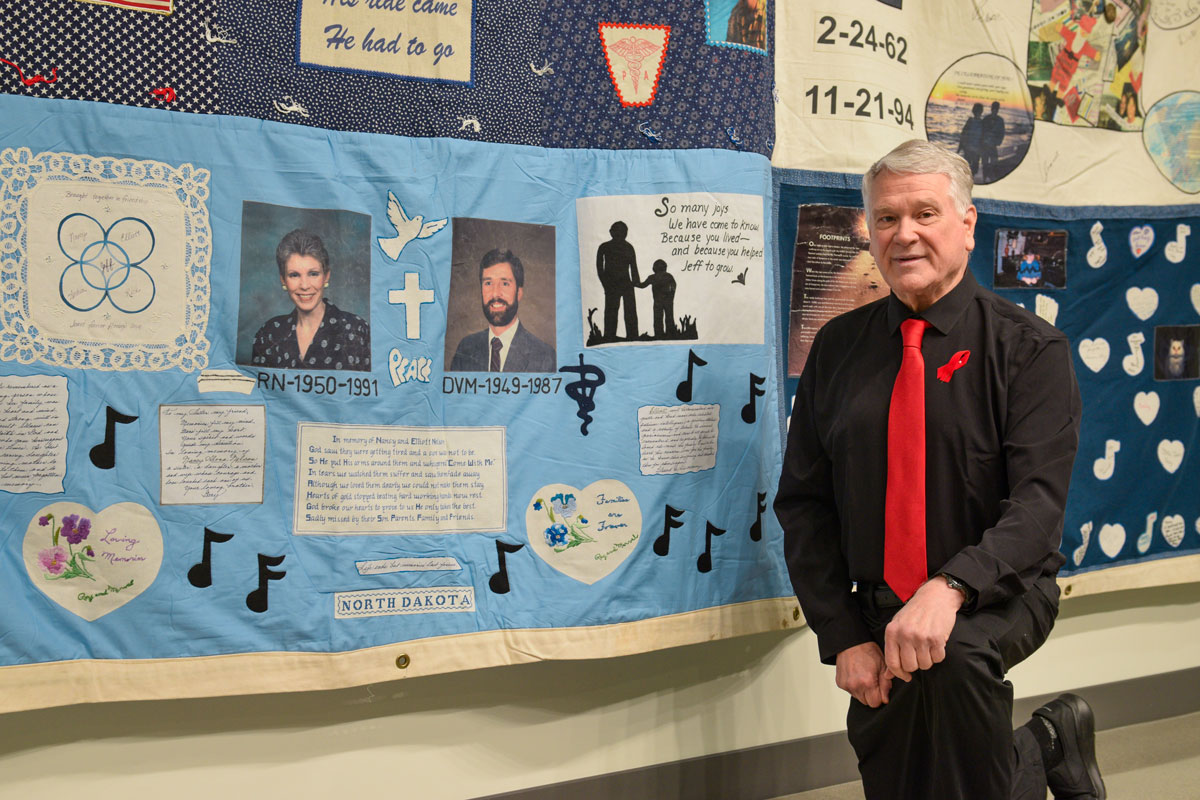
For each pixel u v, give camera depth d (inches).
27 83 55.9
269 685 60.9
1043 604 56.9
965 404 57.0
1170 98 93.2
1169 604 98.0
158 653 58.7
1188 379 94.9
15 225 55.7
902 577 56.9
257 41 60.9
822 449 64.6
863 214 79.7
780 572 75.6
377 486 63.7
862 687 56.4
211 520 59.9
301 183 61.9
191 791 62.4
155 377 58.8
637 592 70.1
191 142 59.1
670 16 70.9
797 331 78.1
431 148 65.1
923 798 56.4
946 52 83.5
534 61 67.9
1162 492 93.5
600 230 69.3
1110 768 84.0
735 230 72.3
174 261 59.0
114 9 57.6
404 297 64.3
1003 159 86.1
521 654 66.9
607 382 69.6
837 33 77.7
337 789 66.0
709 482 72.4
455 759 69.3
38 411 56.4
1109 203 91.0
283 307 61.4
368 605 63.4
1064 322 89.7
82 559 57.4
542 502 67.9
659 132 70.8
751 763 79.1
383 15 64.0
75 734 59.6
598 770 74.0
